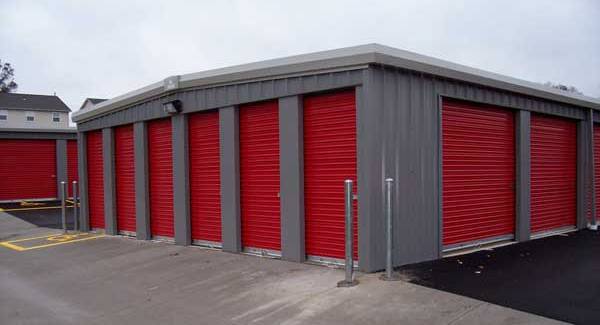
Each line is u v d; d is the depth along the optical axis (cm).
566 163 1159
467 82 832
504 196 953
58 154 2456
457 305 536
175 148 1040
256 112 876
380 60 685
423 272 682
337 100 755
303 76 775
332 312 545
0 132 2300
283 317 550
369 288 612
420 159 756
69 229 1503
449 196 823
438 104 786
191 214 1027
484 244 898
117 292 725
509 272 683
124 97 1191
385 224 707
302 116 793
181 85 992
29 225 1620
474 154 879
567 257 793
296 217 794
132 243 1123
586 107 1174
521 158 978
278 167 842
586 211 1195
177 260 886
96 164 1412
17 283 826
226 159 912
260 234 877
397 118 724
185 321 576
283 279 698
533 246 909
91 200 1441
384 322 504
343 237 753
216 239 976
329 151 766
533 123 1048
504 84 904
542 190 1070
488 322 485
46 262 987
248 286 682
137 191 1175
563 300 549
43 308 671
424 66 749
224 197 922
